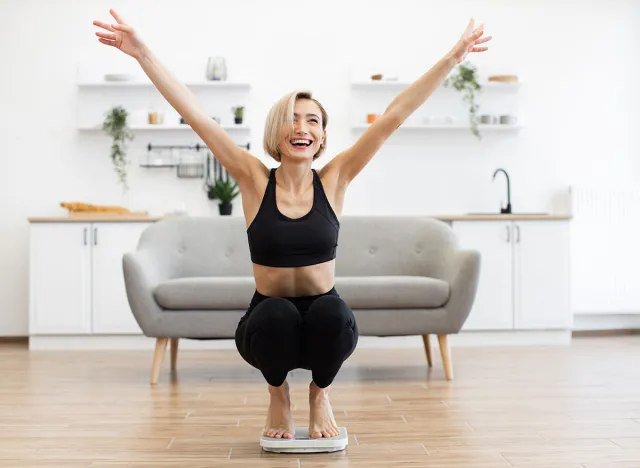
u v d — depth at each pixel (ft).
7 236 19.34
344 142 19.62
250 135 19.54
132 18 19.53
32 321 17.66
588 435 9.01
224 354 16.94
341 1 19.60
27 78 19.43
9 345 18.72
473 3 19.71
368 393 11.96
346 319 7.77
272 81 19.57
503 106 19.72
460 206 19.62
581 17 19.86
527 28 19.79
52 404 11.22
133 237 17.75
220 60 19.20
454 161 19.61
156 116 19.01
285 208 8.03
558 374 13.66
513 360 15.47
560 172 19.79
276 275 8.05
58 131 19.44
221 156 8.15
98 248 17.72
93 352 17.25
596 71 19.88
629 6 19.93
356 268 15.29
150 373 14.21
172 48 19.52
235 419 10.10
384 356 16.44
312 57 19.58
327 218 8.07
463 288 13.50
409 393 11.94
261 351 7.79
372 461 7.88
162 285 13.56
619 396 11.52
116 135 19.10
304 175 8.11
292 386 12.94
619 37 19.92
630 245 19.31
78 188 19.42
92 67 19.48
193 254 15.35
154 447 8.59
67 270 17.69
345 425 9.68
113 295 17.71
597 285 19.29
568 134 19.80
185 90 7.98
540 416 10.12
